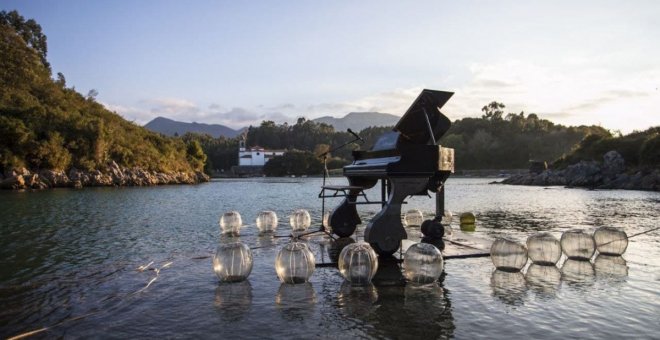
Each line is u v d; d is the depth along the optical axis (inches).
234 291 253.0
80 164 2229.3
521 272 295.4
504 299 234.8
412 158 321.1
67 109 2728.8
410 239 424.2
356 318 204.2
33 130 2071.9
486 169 4972.9
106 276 295.4
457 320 201.5
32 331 192.4
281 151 6481.3
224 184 2819.9
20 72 2837.1
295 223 502.6
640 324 197.0
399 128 342.3
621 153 2336.4
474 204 1014.4
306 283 267.7
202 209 897.5
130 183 2422.5
